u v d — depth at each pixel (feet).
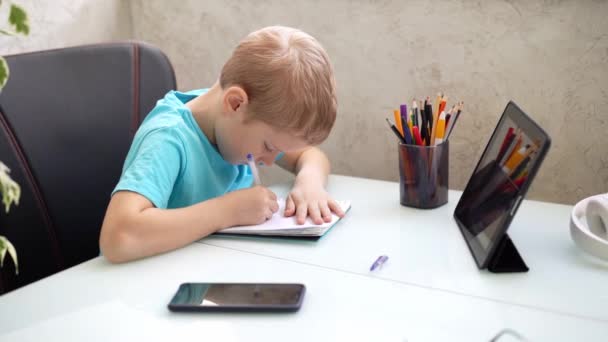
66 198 3.83
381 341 2.13
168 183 3.16
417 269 2.69
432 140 3.37
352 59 4.62
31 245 3.68
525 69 4.08
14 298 2.49
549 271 2.66
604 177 4.04
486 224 2.79
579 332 2.19
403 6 4.33
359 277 2.62
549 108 4.09
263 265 2.75
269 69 3.09
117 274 2.69
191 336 2.19
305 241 3.00
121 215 2.84
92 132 3.95
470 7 4.12
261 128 3.22
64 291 2.54
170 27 5.32
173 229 2.87
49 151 3.76
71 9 4.84
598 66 3.88
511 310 2.34
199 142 3.51
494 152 3.11
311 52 3.19
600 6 3.77
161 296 2.48
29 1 4.50
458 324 2.24
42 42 4.65
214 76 5.27
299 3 4.70
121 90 4.07
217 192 3.70
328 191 3.80
